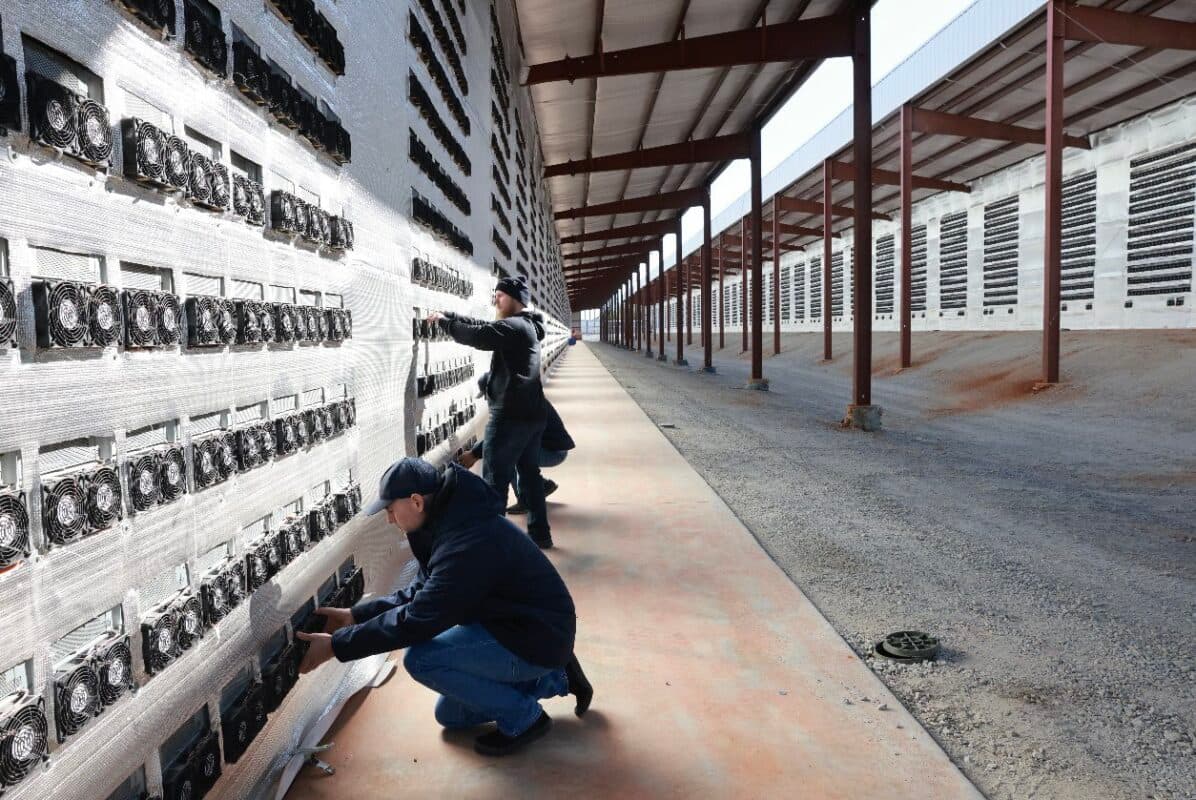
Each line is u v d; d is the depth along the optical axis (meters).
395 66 4.38
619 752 2.87
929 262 35.84
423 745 2.93
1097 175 25.09
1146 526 7.54
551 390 20.12
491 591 2.75
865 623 4.75
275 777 2.52
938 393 22.59
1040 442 13.73
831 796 2.61
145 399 1.82
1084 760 3.17
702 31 15.46
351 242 3.34
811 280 51.34
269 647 2.57
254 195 2.40
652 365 39.78
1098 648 4.40
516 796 2.59
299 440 2.71
